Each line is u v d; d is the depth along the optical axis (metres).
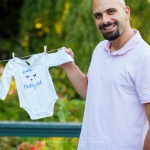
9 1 11.43
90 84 3.24
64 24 8.84
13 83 6.41
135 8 8.84
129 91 3.08
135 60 3.07
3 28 11.28
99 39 8.28
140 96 3.03
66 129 4.30
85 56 8.21
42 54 3.54
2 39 10.84
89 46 8.23
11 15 11.41
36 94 3.53
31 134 4.31
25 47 9.70
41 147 4.84
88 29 8.32
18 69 3.56
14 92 6.35
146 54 3.04
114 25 3.13
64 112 5.60
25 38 9.70
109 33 3.15
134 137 3.06
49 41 9.25
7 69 3.56
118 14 3.13
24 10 9.66
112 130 3.07
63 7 8.98
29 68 3.55
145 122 3.10
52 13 9.32
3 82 3.54
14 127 4.30
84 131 3.23
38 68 3.54
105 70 3.16
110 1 3.13
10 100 6.33
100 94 3.15
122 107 3.07
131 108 3.07
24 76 3.55
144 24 8.88
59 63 3.50
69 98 7.13
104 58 3.22
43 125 4.30
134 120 3.07
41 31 9.71
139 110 3.08
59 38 9.25
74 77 3.54
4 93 3.54
